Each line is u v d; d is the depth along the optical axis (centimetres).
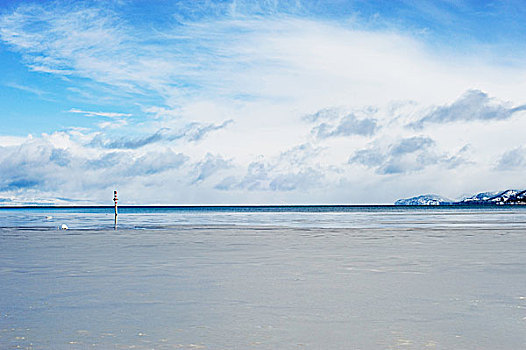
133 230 3716
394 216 7688
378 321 798
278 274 1333
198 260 1678
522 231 3381
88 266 1520
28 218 7638
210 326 769
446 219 6041
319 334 721
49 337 709
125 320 809
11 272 1386
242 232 3397
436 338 698
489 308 891
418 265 1522
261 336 712
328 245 2291
